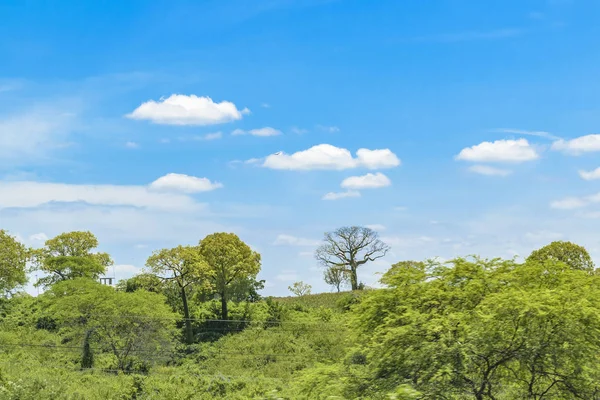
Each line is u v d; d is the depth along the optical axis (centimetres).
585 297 2000
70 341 5806
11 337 5909
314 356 5534
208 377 4453
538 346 1906
